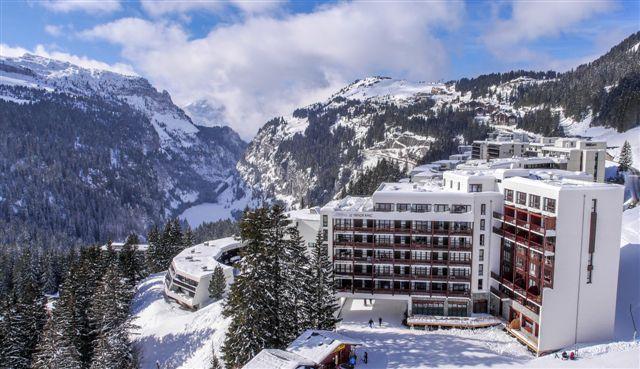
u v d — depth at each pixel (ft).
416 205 298.35
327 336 218.18
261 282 217.15
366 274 302.04
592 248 245.65
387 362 225.76
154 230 587.68
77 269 370.12
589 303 249.14
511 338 264.31
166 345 330.34
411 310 294.87
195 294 395.96
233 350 219.41
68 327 306.14
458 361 226.58
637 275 300.81
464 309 290.76
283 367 185.68
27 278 560.61
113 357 284.82
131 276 482.28
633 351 221.46
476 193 286.87
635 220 392.47
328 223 303.89
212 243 528.63
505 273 287.07
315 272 267.18
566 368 207.31
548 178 304.71
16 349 317.42
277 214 228.02
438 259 293.84
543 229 245.45
